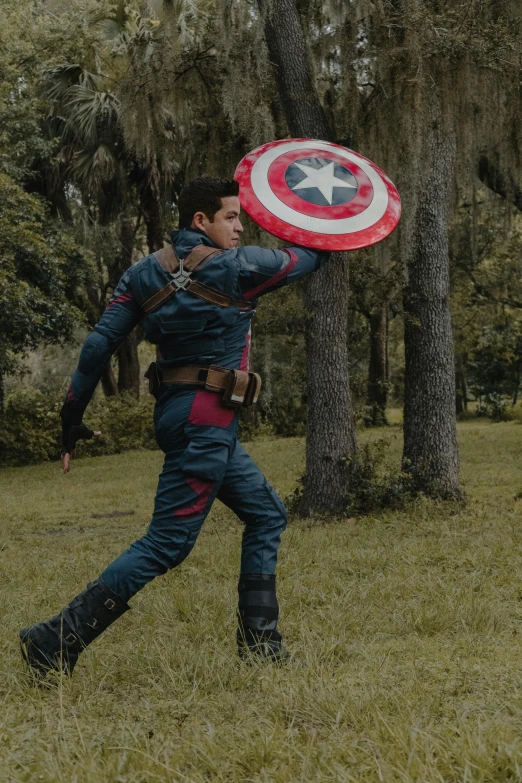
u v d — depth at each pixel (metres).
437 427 9.74
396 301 9.91
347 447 9.50
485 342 33.75
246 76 8.77
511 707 2.56
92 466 20.03
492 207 15.82
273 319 14.20
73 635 3.06
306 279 9.61
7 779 2.12
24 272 19.05
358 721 2.49
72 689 2.94
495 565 5.57
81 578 5.90
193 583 5.28
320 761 2.14
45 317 18.78
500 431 24.44
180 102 9.52
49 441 22.16
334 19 8.59
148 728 2.55
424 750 2.15
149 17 9.42
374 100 8.70
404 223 8.62
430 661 3.25
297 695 2.70
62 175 21.41
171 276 3.10
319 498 9.44
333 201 3.28
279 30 9.19
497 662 3.18
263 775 2.07
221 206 3.20
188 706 2.72
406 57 8.37
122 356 26.05
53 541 8.84
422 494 9.58
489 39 8.62
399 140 8.57
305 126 9.16
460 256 24.06
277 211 3.22
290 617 4.21
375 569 5.78
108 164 19.59
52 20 22.39
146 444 24.16
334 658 3.32
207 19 9.65
